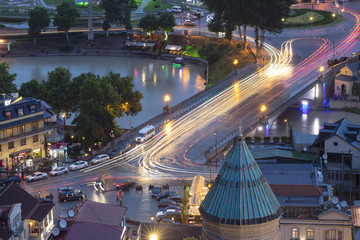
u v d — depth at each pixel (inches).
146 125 7199.8
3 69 7741.1
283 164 4441.4
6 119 5821.9
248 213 2107.5
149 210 4923.7
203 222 2192.4
